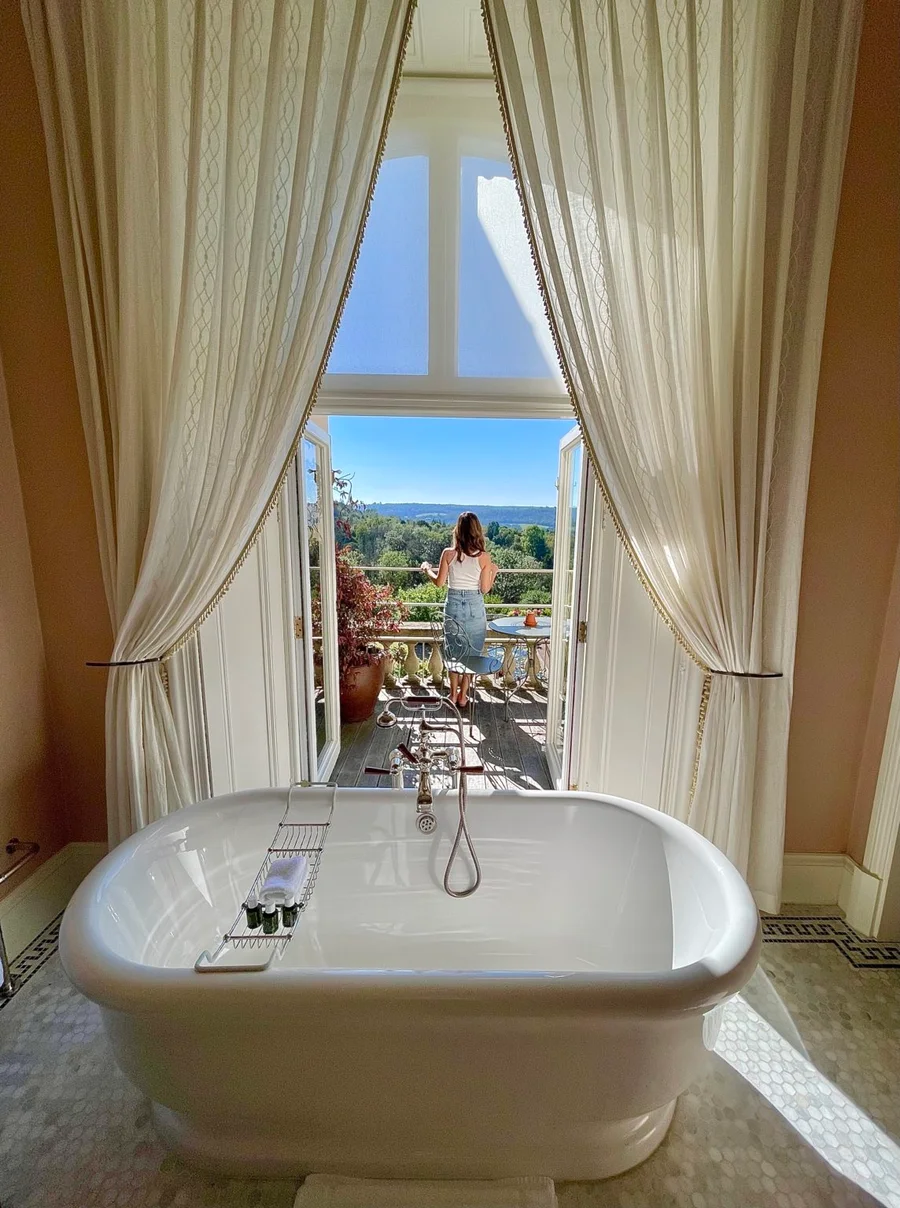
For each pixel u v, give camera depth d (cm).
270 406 142
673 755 177
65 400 158
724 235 132
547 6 126
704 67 130
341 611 344
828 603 167
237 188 130
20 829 161
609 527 179
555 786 261
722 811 159
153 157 133
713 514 145
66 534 165
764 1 126
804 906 180
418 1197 97
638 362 142
